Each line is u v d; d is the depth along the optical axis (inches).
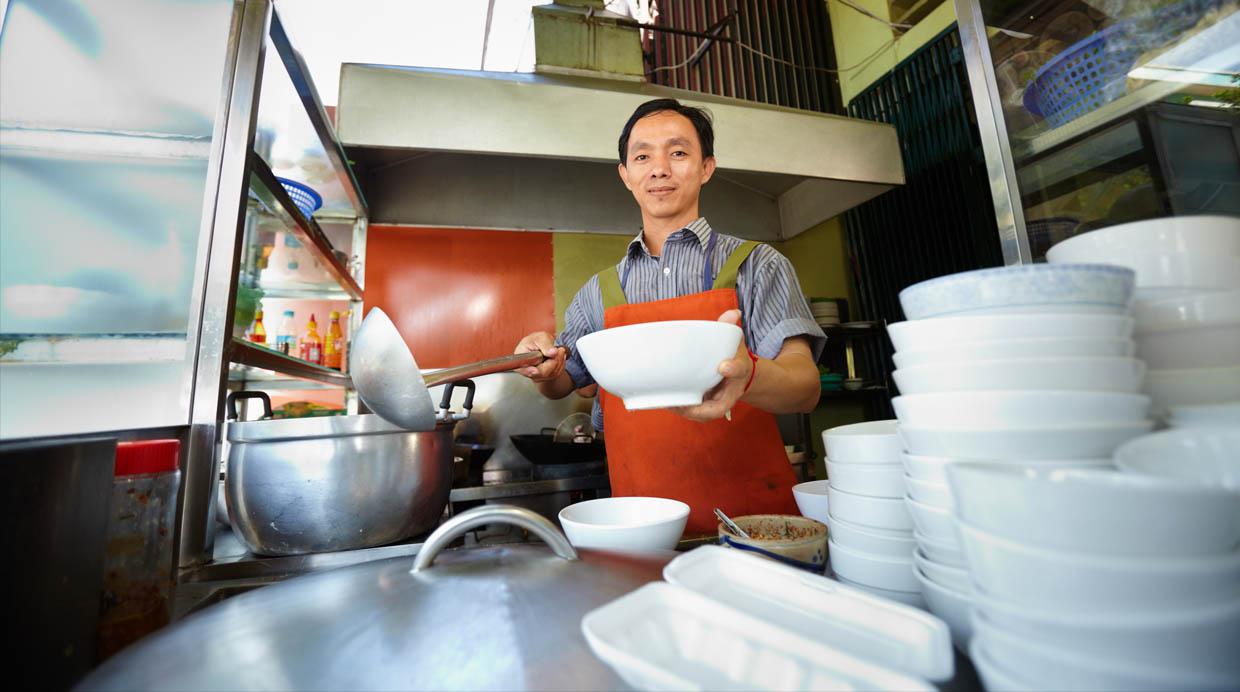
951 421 14.0
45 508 14.5
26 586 13.8
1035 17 42.0
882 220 117.6
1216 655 8.7
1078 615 9.1
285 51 47.1
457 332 105.4
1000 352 13.6
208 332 35.0
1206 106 33.9
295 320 91.4
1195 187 34.5
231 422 31.2
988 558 10.5
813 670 10.6
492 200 103.8
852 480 19.7
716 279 48.3
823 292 123.1
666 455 45.6
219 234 36.5
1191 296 14.2
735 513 43.4
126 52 38.5
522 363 36.3
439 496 35.2
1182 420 13.2
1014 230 42.4
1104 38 38.6
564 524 24.4
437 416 35.8
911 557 18.2
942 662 11.2
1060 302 13.5
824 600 13.9
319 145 64.1
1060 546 9.4
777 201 123.0
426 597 14.4
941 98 105.7
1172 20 35.4
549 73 85.5
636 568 16.7
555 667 11.3
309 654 12.0
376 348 28.1
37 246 35.6
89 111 37.4
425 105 67.2
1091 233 16.6
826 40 132.3
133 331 35.8
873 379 116.7
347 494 30.3
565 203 107.7
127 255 36.5
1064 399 12.6
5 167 35.9
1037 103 42.1
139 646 13.6
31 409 33.9
